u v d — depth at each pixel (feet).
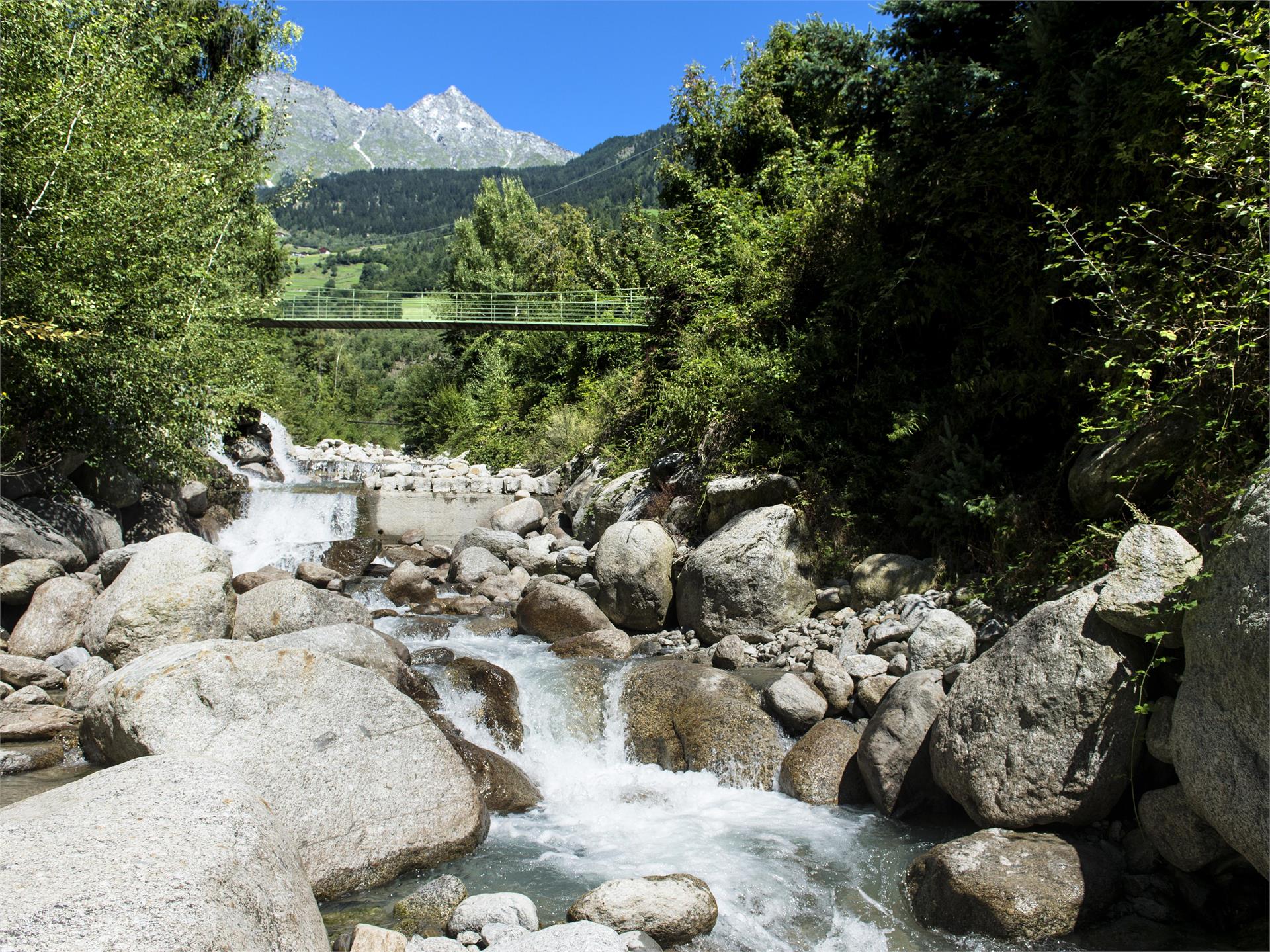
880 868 17.42
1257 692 12.84
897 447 32.35
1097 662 16.31
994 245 30.71
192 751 17.12
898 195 34.40
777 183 56.24
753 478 33.71
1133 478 21.26
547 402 75.46
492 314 93.71
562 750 24.45
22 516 30.40
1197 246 21.31
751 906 16.08
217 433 43.60
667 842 18.84
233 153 56.65
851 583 29.99
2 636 26.53
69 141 31.19
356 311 93.20
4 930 8.05
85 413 34.86
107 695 18.93
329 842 16.70
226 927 9.10
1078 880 14.99
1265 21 17.99
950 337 33.86
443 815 18.20
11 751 19.71
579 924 13.41
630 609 33.24
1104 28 26.30
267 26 65.26
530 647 30.73
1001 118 30.99
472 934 14.43
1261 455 18.17
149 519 39.88
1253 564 13.37
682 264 50.80
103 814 10.69
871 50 38.65
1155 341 21.15
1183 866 15.01
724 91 69.51
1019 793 16.60
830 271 38.32
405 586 37.50
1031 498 26.48
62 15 33.09
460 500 52.70
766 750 22.62
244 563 41.65
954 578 27.68
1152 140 23.02
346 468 64.90
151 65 41.86
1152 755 15.75
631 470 45.70
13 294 30.04
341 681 18.98
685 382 41.22
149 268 35.63
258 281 63.16
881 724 20.34
